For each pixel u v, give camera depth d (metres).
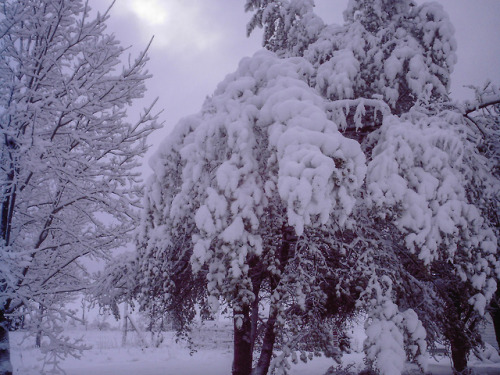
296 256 5.68
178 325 9.12
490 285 5.77
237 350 6.82
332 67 7.46
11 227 7.21
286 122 5.11
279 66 6.17
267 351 6.57
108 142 7.36
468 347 7.08
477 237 5.79
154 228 6.48
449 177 5.60
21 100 7.07
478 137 7.03
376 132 6.89
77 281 7.76
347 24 9.24
